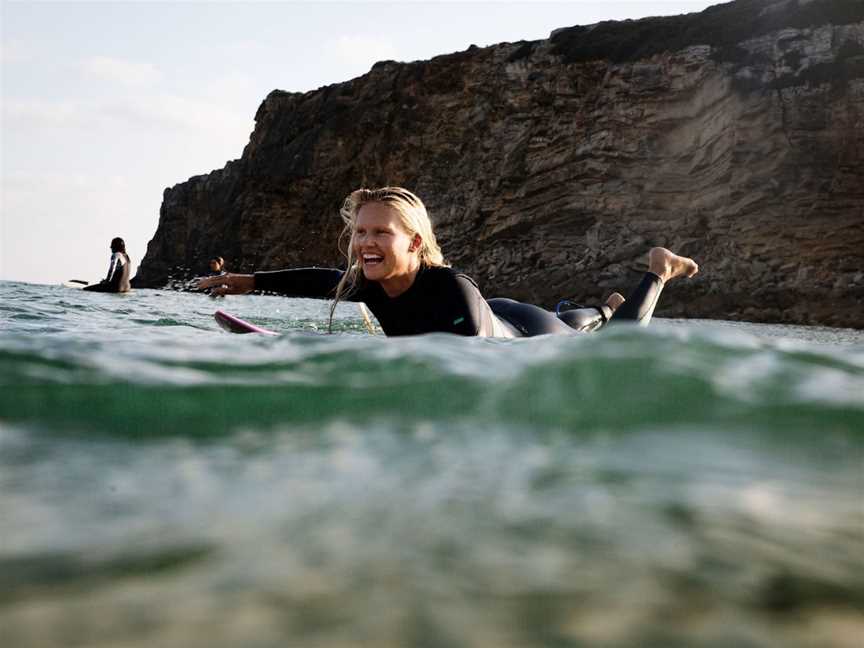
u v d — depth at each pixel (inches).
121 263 424.2
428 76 1059.3
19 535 26.3
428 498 30.4
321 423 44.1
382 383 52.0
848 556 24.4
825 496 30.5
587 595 21.6
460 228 1002.7
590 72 918.4
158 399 47.8
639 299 144.9
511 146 964.6
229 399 48.4
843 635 19.5
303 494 31.1
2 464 35.7
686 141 831.7
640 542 25.5
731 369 51.3
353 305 418.6
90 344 64.2
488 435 41.1
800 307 670.5
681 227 818.2
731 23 840.3
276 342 69.5
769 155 753.6
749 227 754.2
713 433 40.4
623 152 866.8
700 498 30.2
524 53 983.6
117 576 22.8
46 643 18.7
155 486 32.4
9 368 53.4
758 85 769.6
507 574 23.0
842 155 724.7
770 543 25.4
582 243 890.7
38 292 297.7
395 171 1083.9
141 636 19.1
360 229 115.2
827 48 753.6
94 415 44.6
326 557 24.3
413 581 22.4
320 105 1191.6
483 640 19.1
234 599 21.2
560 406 45.9
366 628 19.5
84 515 28.5
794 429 40.5
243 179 1299.2
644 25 919.0
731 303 705.6
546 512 28.6
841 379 50.1
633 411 44.1
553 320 138.0
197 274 1338.6
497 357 59.7
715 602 21.2
